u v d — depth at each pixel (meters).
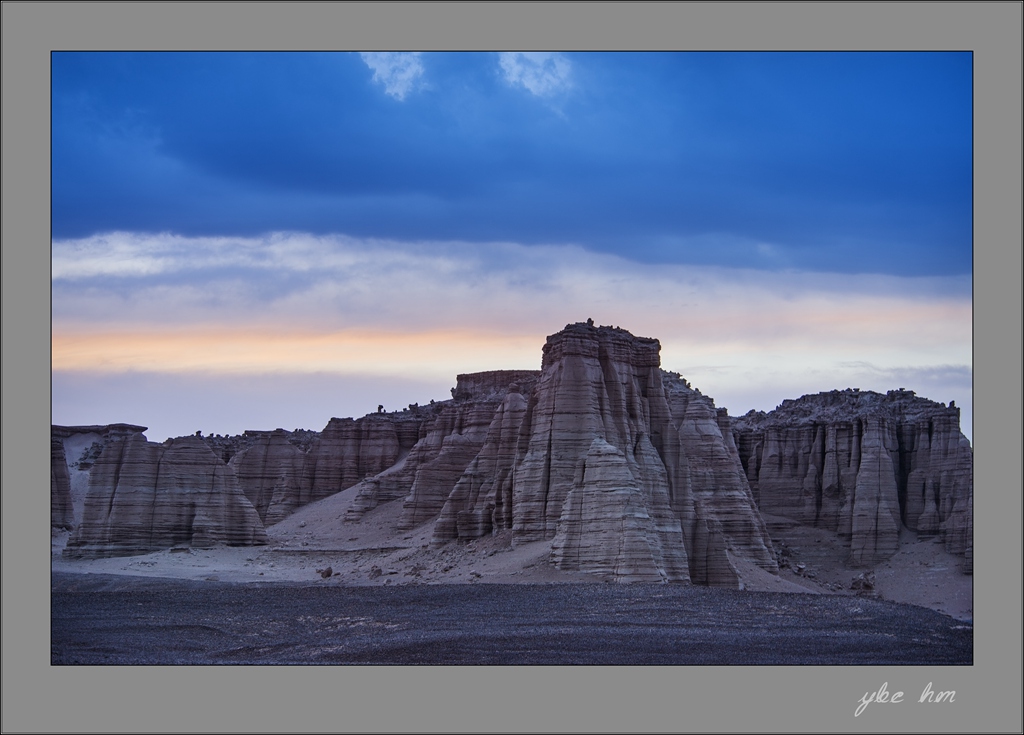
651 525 95.06
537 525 102.94
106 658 70.38
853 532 130.88
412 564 114.06
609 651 69.81
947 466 130.75
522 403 118.50
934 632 77.00
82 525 129.12
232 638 77.25
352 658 69.38
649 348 110.31
